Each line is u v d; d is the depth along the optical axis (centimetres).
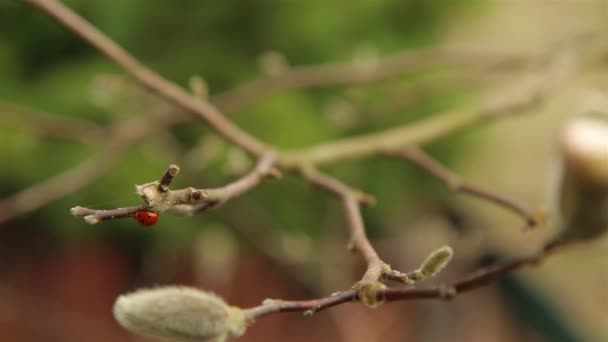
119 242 100
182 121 78
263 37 97
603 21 106
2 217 76
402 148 67
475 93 107
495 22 123
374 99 102
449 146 104
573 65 83
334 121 96
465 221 104
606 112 58
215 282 98
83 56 94
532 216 54
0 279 96
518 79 110
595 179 51
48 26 90
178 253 100
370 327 97
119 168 91
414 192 104
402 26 104
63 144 91
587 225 51
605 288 107
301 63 100
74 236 97
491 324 98
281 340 97
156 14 92
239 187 49
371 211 101
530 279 102
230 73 97
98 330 94
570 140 51
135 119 86
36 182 92
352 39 99
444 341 96
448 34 112
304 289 102
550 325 100
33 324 94
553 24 121
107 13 90
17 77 92
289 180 96
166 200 42
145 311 43
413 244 99
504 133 120
